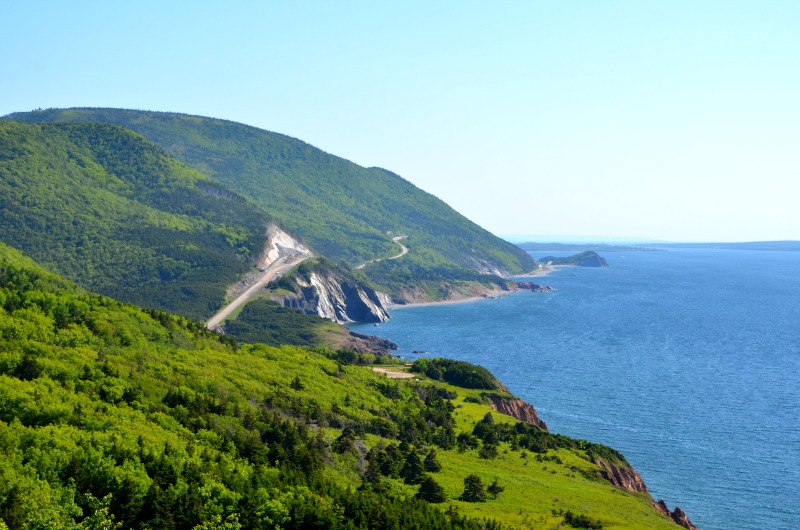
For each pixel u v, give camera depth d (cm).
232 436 11538
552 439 16588
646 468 16650
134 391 11956
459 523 10394
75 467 9125
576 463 15250
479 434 16238
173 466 9862
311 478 10794
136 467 9588
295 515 9500
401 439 14488
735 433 19125
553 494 12800
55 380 11644
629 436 18862
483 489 12431
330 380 16875
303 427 12888
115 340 14588
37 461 9094
